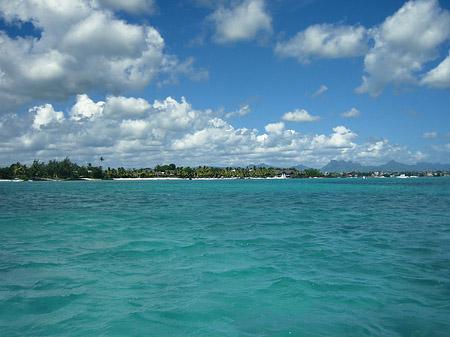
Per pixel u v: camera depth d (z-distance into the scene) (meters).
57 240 16.81
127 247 15.01
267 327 7.09
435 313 7.74
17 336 6.73
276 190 85.19
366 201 44.47
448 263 12.02
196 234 18.39
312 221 23.81
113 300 8.61
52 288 9.52
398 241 16.22
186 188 103.38
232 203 41.84
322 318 7.51
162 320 7.44
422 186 107.50
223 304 8.31
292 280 10.13
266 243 15.80
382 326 7.11
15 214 29.56
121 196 59.97
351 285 9.66
